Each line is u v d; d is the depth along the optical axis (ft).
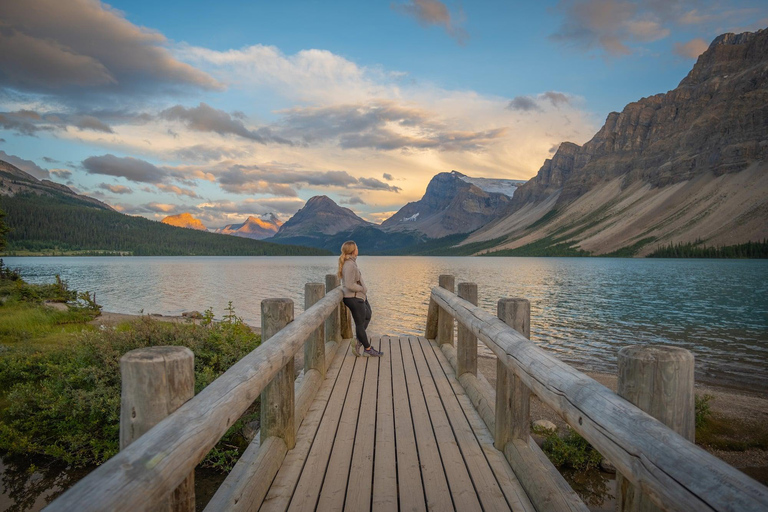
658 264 362.33
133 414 4.51
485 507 8.32
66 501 2.91
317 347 16.02
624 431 4.07
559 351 48.37
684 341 55.26
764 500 2.63
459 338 16.33
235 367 6.57
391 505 8.45
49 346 26.21
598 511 14.56
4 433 15.60
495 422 10.80
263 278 181.37
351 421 12.63
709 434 22.00
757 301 101.65
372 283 158.30
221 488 8.48
